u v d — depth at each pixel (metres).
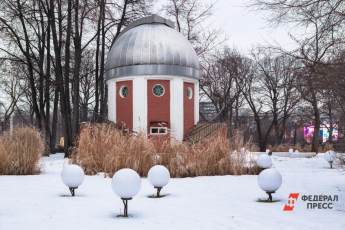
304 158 26.36
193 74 28.12
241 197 10.70
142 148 15.44
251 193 11.35
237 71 45.59
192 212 8.70
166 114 27.25
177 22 38.03
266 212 8.70
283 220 7.90
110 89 28.58
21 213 8.48
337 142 12.59
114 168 15.09
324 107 12.43
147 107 27.08
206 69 41.97
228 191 11.73
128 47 27.44
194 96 28.78
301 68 11.04
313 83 10.38
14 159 15.85
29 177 14.91
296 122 53.84
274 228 7.25
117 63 27.64
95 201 9.96
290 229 7.17
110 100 28.58
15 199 10.20
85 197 10.55
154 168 10.87
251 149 16.83
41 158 17.22
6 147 16.06
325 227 7.30
